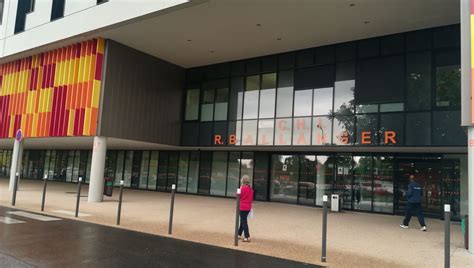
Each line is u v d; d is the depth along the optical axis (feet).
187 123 72.08
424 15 45.27
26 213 39.96
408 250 28.96
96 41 59.26
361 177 58.23
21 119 72.08
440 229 40.75
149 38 58.34
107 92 58.59
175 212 46.34
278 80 61.93
